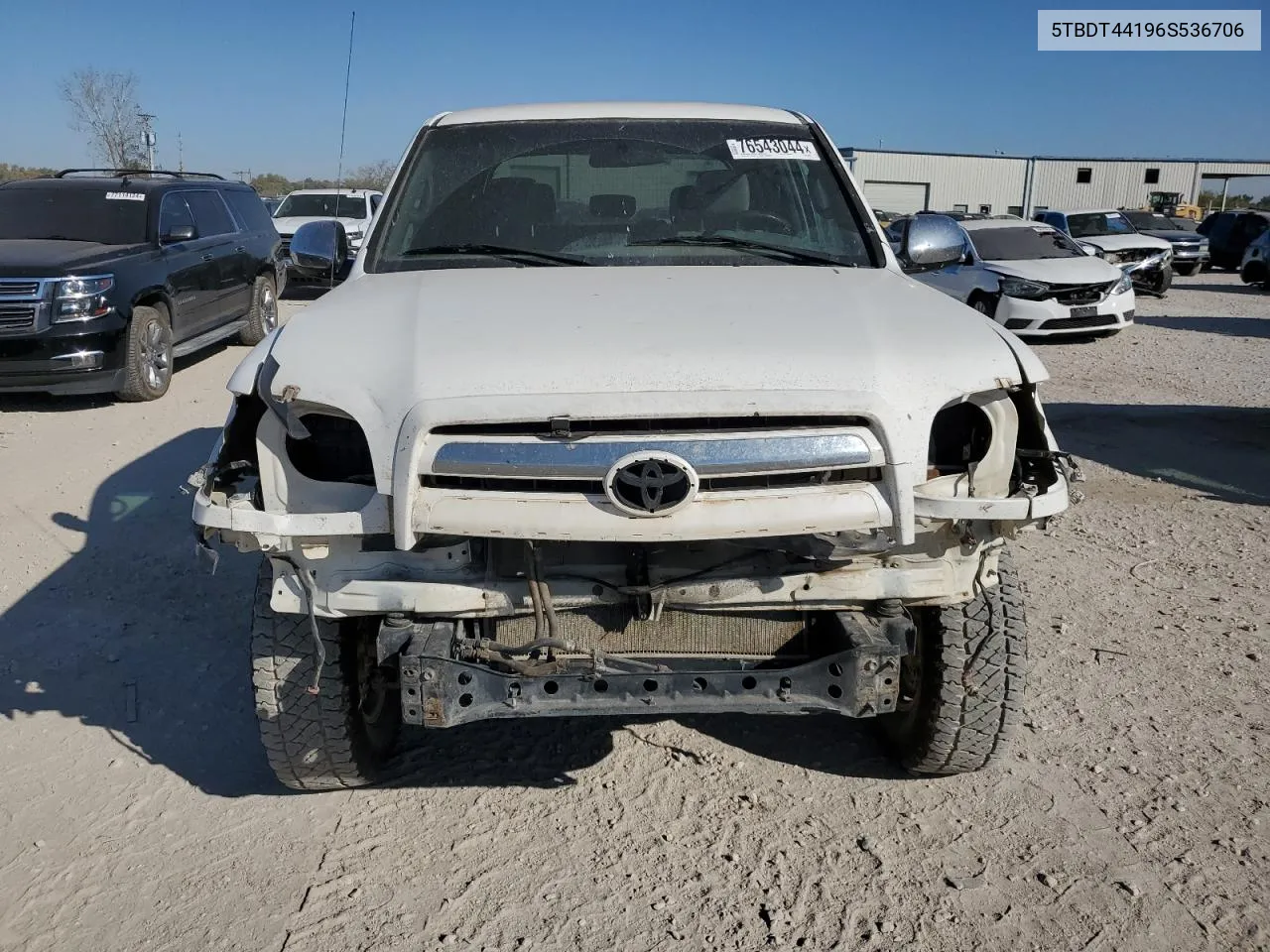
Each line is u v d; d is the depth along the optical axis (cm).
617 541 269
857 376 259
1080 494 281
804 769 353
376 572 271
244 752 368
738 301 303
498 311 293
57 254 914
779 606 279
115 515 626
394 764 358
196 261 1063
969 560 283
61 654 443
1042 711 385
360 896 291
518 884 296
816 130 423
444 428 252
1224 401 983
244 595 505
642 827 322
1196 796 330
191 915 284
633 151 396
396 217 379
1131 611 478
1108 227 2186
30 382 875
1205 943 268
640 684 270
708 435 250
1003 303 1339
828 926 277
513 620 283
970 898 286
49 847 314
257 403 289
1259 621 465
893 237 466
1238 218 2725
